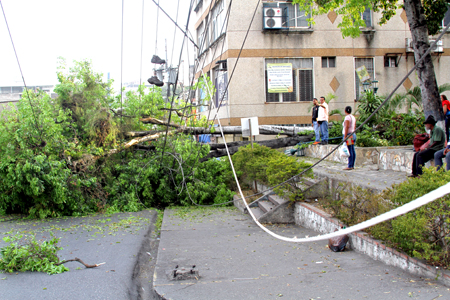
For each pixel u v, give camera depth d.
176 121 13.51
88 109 11.68
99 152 11.37
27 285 5.33
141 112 12.80
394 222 5.48
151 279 5.98
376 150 12.16
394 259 5.71
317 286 5.07
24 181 9.73
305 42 19.91
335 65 20.19
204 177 13.38
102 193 11.18
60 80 12.02
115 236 8.20
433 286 4.76
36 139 10.26
